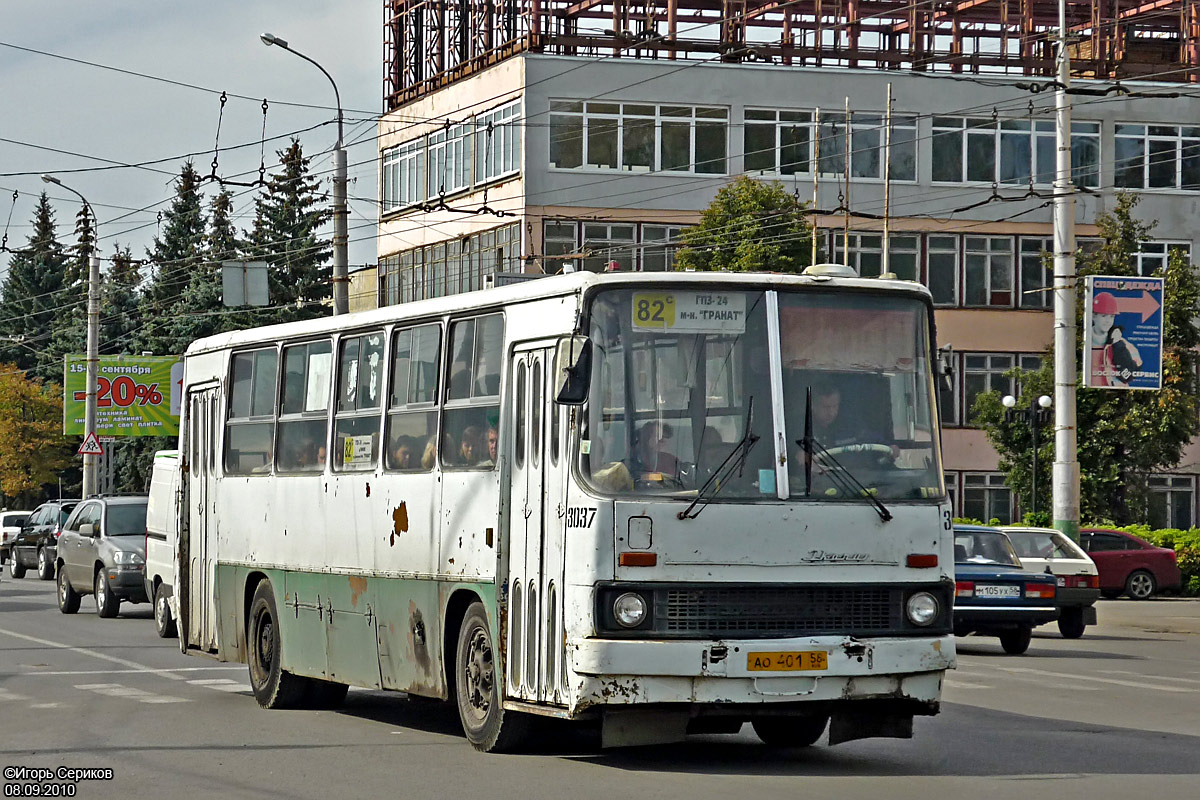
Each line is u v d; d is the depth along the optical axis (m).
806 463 12.78
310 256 81.88
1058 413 36.06
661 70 62.25
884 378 13.20
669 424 12.66
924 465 13.15
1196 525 65.94
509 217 62.25
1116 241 53.72
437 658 14.77
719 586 12.40
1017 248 65.12
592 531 12.41
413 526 15.25
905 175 64.19
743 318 12.98
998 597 26.58
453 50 67.38
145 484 83.81
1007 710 17.84
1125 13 65.31
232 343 19.50
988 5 66.88
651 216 62.16
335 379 17.08
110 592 33.38
